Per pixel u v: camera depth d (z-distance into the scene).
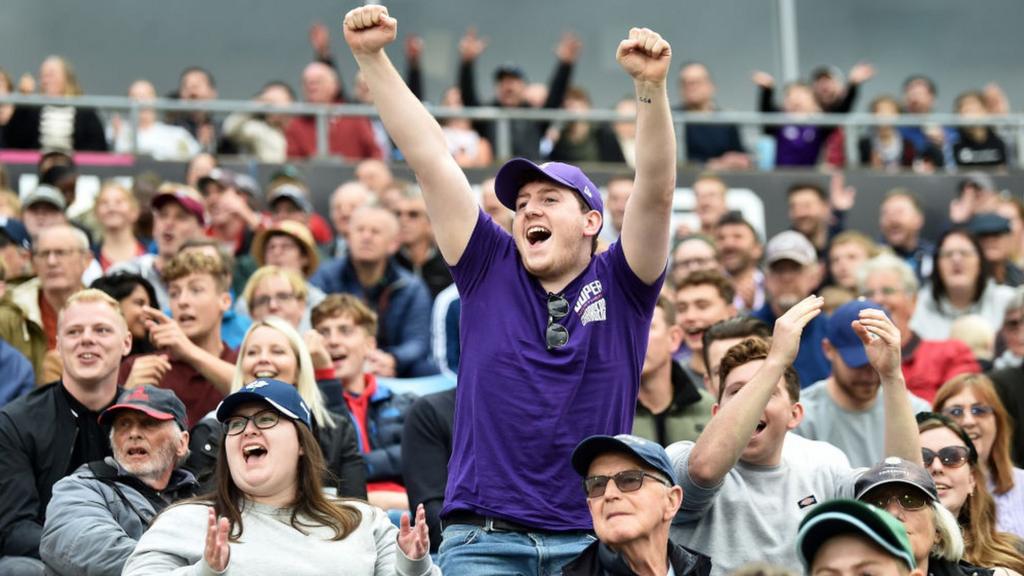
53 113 51.31
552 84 56.62
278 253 41.38
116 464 26.06
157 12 61.56
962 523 27.34
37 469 27.59
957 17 68.31
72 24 60.66
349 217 47.25
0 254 39.06
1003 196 55.31
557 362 21.56
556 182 21.94
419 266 45.59
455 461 22.03
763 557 24.14
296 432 23.55
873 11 67.94
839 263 45.16
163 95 61.34
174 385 30.97
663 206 21.62
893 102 60.50
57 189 46.22
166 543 22.95
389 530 23.88
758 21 67.12
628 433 22.05
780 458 24.83
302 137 54.06
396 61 63.53
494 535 21.36
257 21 62.41
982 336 40.44
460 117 55.28
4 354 32.81
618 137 56.72
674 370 29.69
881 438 29.70
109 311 28.33
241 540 23.00
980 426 29.89
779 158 58.97
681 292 34.41
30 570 26.66
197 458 27.81
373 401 33.97
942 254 44.12
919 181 57.06
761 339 25.05
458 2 64.25
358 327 33.75
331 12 63.16
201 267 32.94
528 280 21.98
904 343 37.22
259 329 29.50
